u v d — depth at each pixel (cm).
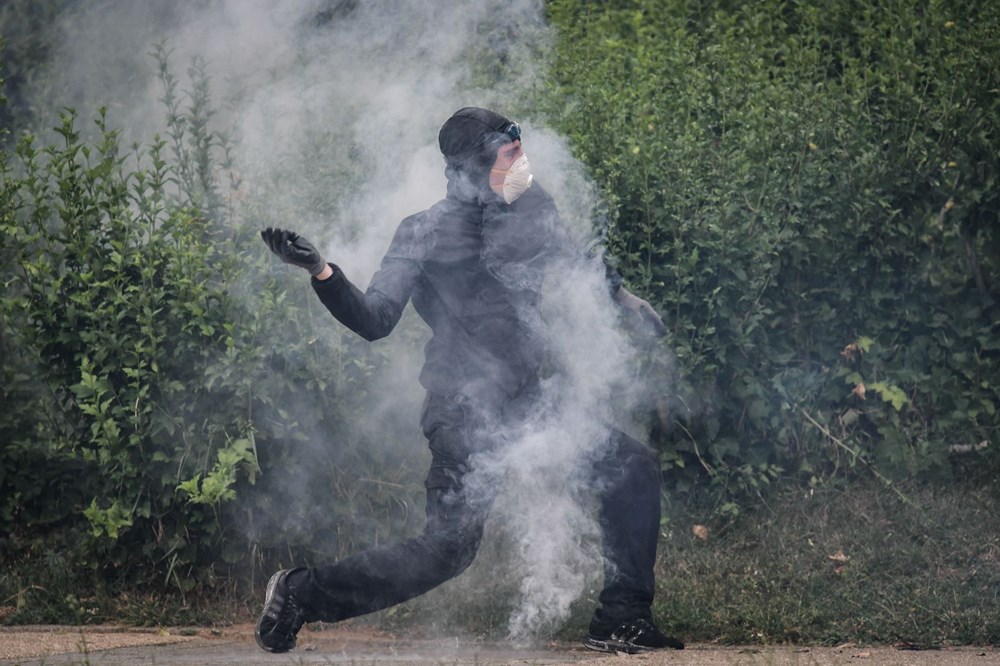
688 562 1817
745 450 1942
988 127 1947
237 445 1733
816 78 2127
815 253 1925
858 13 2311
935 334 1969
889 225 1917
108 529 1731
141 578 1814
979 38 2023
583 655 1582
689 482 1933
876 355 1947
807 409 1955
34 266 1764
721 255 1864
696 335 1900
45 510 1870
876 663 1470
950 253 1952
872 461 1962
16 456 1859
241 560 1811
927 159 1927
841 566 1781
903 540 1833
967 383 1973
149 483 1780
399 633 1711
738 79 2062
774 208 1886
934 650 1570
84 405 1723
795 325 1939
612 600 1535
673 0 2444
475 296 1400
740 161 1905
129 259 1769
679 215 1858
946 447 1948
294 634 1386
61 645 1617
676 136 1952
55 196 1897
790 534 1869
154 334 1756
